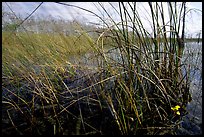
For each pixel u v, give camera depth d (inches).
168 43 81.1
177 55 80.3
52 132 64.3
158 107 70.6
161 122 66.9
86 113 73.7
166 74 80.9
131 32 77.2
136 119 66.7
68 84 99.3
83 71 96.6
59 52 120.6
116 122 66.4
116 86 77.1
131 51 74.1
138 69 74.7
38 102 82.1
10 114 73.7
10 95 88.9
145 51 75.9
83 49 105.7
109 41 81.0
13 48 114.6
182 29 79.1
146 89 78.7
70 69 110.4
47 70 109.5
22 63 111.8
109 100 69.2
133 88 73.9
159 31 77.7
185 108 74.9
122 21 70.8
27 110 75.8
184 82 81.4
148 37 78.2
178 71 80.7
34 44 120.9
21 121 69.6
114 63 77.7
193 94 86.0
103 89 80.4
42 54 116.1
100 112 73.7
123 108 68.9
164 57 81.5
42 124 67.9
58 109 77.0
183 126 66.3
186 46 89.7
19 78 99.3
